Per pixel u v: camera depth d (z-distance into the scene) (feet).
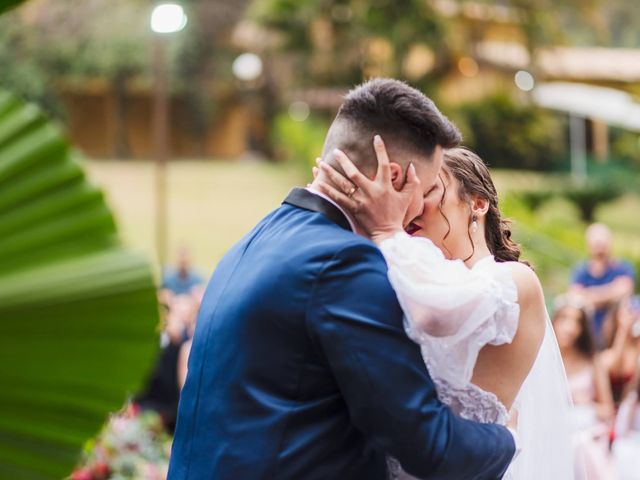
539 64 83.66
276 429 5.42
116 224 3.52
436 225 6.87
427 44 85.56
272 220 6.01
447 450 5.39
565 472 7.27
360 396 5.34
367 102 5.92
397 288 5.55
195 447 5.63
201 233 76.64
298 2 89.10
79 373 3.55
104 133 114.62
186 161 113.50
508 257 7.21
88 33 108.37
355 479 5.58
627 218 84.79
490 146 95.14
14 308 3.42
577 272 29.37
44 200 3.44
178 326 21.01
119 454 15.11
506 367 6.32
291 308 5.47
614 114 59.77
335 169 5.97
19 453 3.57
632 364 14.99
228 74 110.73
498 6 88.94
